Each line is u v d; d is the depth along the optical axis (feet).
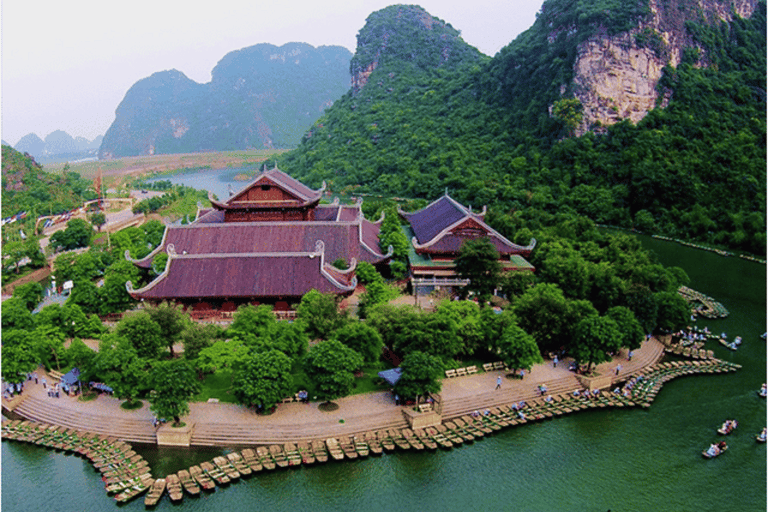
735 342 332.19
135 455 210.79
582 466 217.77
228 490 195.93
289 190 394.32
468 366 278.87
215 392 247.50
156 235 488.44
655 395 268.41
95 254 417.69
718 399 268.62
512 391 259.19
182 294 302.45
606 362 288.51
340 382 228.43
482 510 193.47
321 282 309.63
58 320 280.72
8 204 649.20
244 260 317.83
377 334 256.52
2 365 237.25
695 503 200.44
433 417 233.14
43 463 210.18
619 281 333.62
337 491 198.49
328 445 215.92
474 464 215.31
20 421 233.35
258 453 209.77
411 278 351.67
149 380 223.30
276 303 311.68
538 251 398.42
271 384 222.69
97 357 234.17
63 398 245.24
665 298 324.60
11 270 464.24
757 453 228.84
